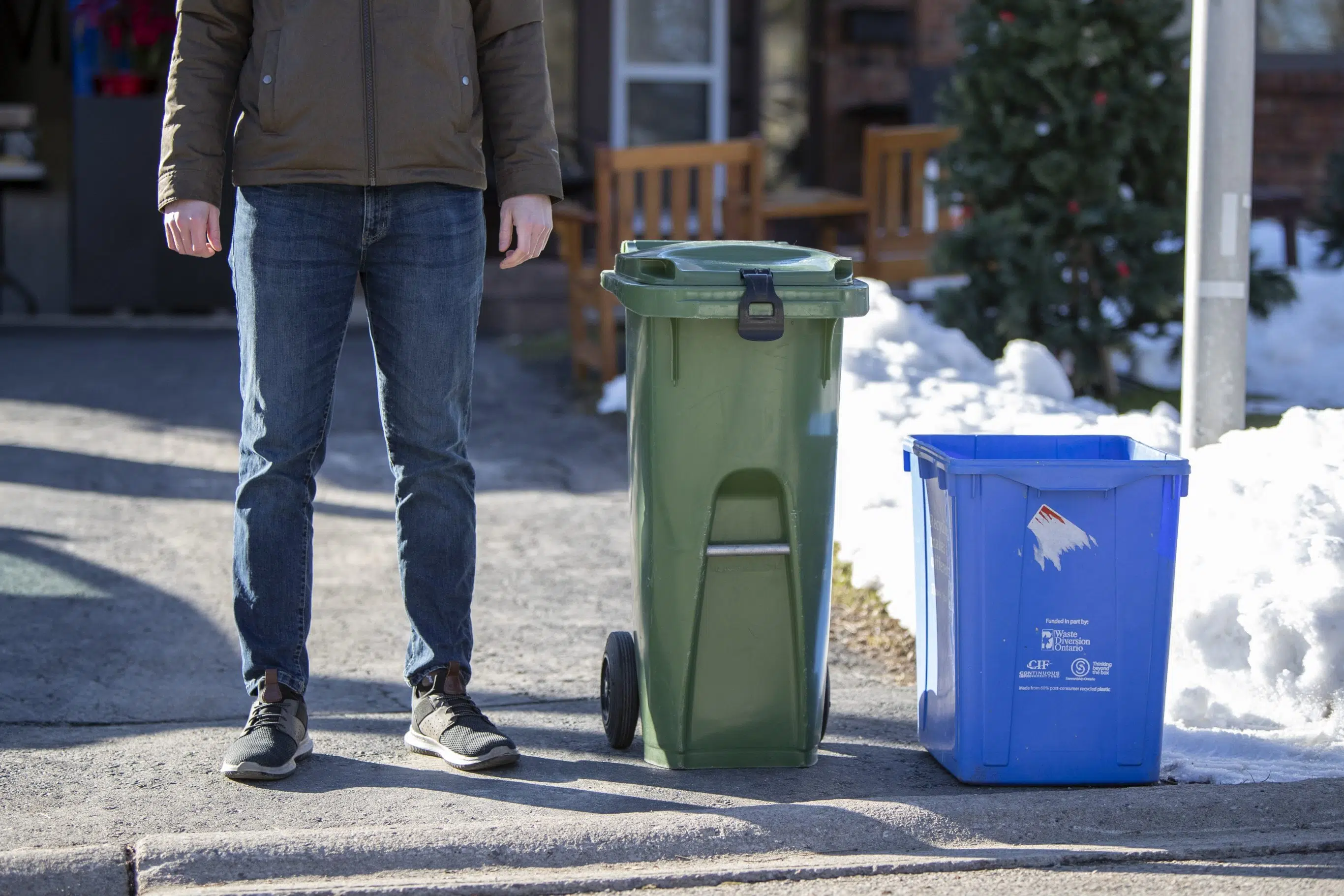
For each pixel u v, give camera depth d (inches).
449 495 162.1
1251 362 408.5
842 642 215.3
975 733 154.9
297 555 159.0
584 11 574.6
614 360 415.5
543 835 139.6
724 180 578.9
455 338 157.5
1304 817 149.8
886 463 262.7
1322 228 489.1
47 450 335.0
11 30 587.5
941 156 368.5
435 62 151.7
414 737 167.3
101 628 212.8
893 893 133.6
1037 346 327.9
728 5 595.5
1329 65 597.0
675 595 158.2
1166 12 341.4
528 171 157.6
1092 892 133.7
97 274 542.6
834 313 151.9
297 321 153.9
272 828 143.3
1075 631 153.9
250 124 151.7
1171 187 347.9
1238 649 183.3
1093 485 151.5
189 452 338.6
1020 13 347.3
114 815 146.4
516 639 214.4
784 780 159.8
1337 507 189.2
